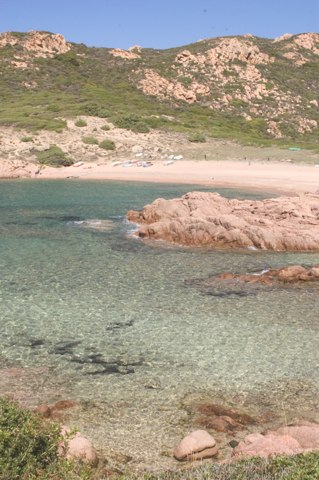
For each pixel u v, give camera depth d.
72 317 19.88
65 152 82.50
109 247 32.34
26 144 82.69
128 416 13.08
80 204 49.69
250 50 139.25
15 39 138.25
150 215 40.12
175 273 26.61
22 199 52.38
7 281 24.44
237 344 17.55
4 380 14.83
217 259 29.89
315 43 157.25
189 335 18.27
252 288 24.14
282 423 12.89
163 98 117.25
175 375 15.29
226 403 13.80
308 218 36.78
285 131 107.94
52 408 13.33
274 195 54.53
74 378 15.05
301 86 130.38
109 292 23.09
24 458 8.45
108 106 105.44
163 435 12.28
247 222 35.91
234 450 11.40
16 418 9.16
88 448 11.12
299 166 75.38
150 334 18.31
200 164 78.44
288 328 19.08
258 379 15.12
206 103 117.06
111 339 17.83
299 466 8.43
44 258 29.06
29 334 18.17
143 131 93.44
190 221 34.81
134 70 132.12
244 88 124.50
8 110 99.06
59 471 8.73
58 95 110.62
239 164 78.00
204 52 138.62
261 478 8.40
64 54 135.00
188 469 9.95
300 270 26.28
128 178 70.44
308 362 16.25
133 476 9.77
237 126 106.81
